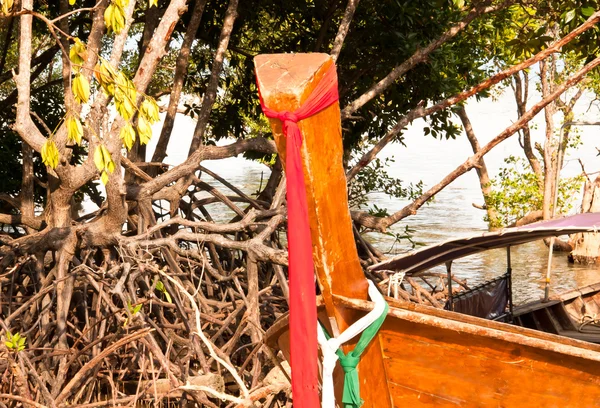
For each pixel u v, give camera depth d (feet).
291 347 12.21
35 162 49.24
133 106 21.21
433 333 16.65
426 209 114.01
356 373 16.10
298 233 12.32
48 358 26.09
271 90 12.69
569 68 94.22
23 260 29.04
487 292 34.42
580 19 36.14
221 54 36.22
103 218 28.89
